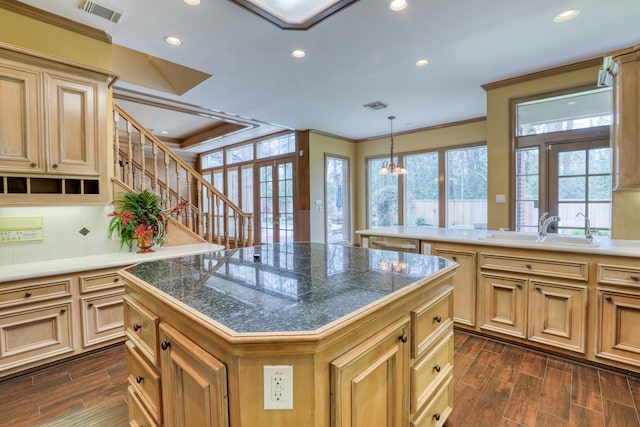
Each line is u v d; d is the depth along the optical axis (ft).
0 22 7.58
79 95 8.20
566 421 5.81
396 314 4.08
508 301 8.68
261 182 24.17
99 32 8.92
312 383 2.96
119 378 7.22
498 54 10.71
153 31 8.95
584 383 6.95
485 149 18.63
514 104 13.01
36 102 7.52
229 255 6.97
